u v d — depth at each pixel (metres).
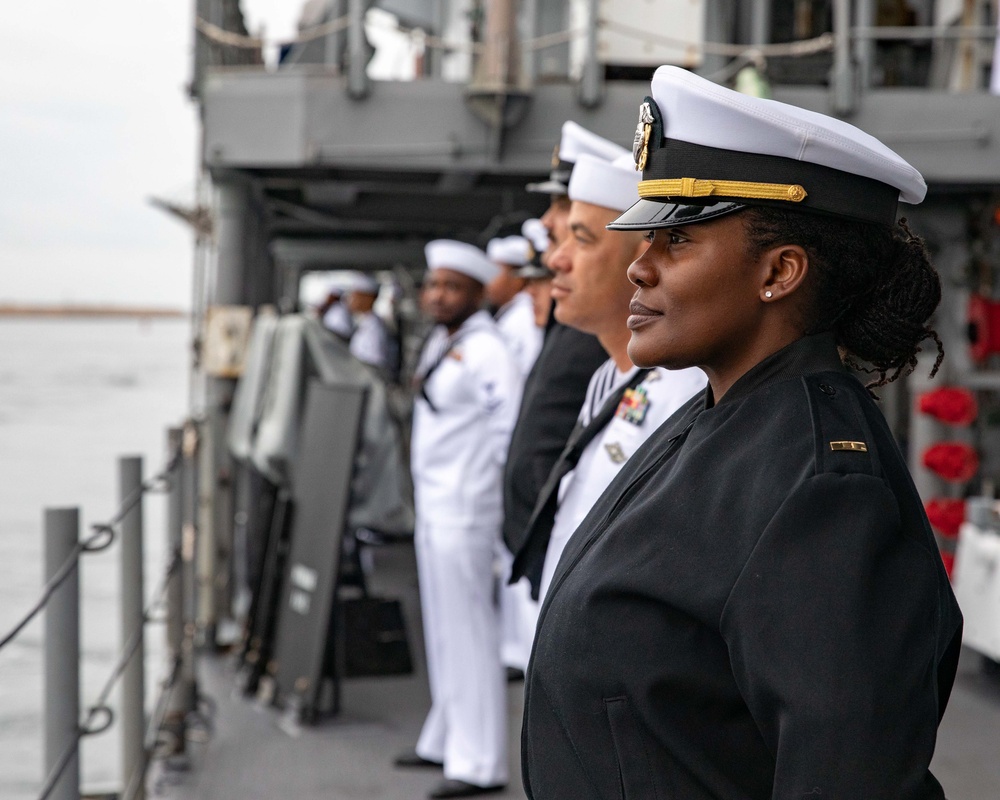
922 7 6.38
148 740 3.59
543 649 1.17
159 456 15.88
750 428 1.09
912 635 0.97
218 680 4.88
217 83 4.93
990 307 5.57
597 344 2.60
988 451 5.75
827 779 0.93
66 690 2.40
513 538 2.69
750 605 0.99
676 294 1.12
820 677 0.95
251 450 4.94
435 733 3.89
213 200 5.63
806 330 1.13
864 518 0.99
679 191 1.11
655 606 1.06
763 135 1.08
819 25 6.27
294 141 4.93
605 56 5.25
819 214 1.09
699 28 5.26
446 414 3.80
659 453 1.22
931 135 5.10
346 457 4.34
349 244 11.12
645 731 1.07
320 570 4.38
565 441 2.61
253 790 3.69
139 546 3.23
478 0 5.19
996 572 4.53
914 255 1.16
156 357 61.69
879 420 1.10
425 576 3.87
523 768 1.26
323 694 4.68
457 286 3.93
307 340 4.94
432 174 5.90
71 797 2.42
